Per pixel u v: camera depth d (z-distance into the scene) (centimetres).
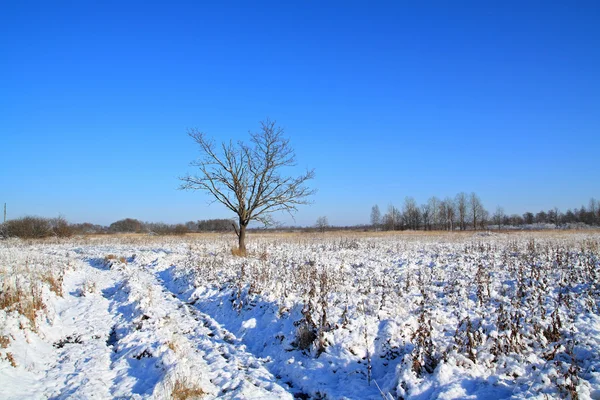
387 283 1330
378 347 824
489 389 618
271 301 1144
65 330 1050
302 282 1316
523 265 1561
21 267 1806
